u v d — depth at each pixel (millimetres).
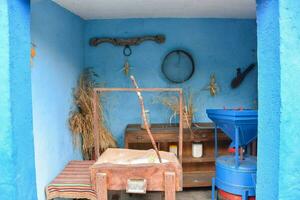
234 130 2295
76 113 2920
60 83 2568
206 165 3432
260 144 838
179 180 1885
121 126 3535
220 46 3529
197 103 3547
